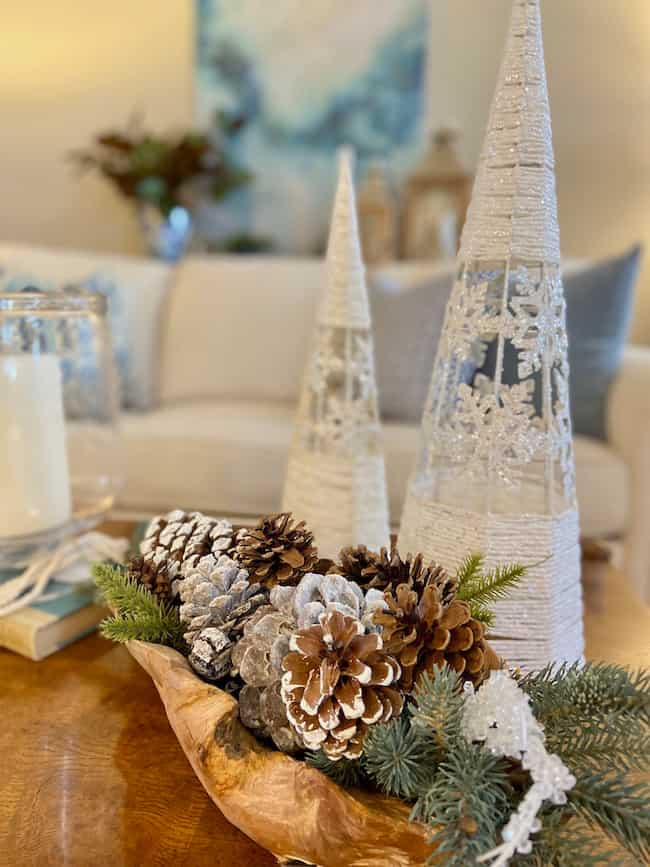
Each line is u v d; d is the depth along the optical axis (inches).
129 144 82.4
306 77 84.7
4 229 93.9
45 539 27.1
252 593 16.5
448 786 11.9
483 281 19.9
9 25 89.3
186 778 17.5
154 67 87.9
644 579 49.2
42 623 23.1
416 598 13.5
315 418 26.7
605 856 12.1
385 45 82.3
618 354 53.2
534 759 11.4
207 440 54.0
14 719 19.8
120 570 20.4
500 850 10.8
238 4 84.0
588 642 24.6
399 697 12.9
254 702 14.6
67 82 90.0
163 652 15.9
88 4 87.4
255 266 73.3
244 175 85.7
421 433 22.6
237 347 70.1
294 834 12.9
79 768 17.8
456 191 80.1
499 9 79.4
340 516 25.2
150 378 68.9
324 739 12.8
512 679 14.1
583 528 49.6
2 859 14.8
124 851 15.1
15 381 25.5
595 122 79.7
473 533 19.5
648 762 13.0
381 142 84.7
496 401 19.7
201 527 19.0
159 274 73.5
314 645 12.8
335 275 25.7
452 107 82.4
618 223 81.4
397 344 58.2
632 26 77.0
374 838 12.7
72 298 27.4
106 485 37.0
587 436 53.7
